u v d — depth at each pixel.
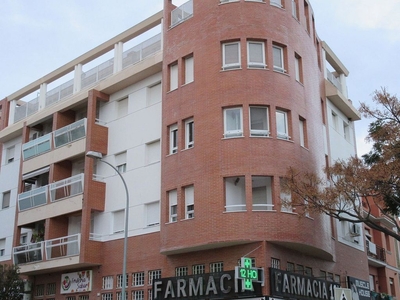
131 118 28.50
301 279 21.77
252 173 21.77
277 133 22.97
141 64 27.73
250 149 22.08
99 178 28.91
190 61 25.02
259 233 21.00
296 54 25.14
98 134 29.08
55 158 30.73
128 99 29.06
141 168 27.16
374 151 21.28
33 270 29.12
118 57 30.16
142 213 26.31
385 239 39.84
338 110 32.50
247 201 21.41
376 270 37.31
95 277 27.30
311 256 24.69
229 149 22.19
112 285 26.47
